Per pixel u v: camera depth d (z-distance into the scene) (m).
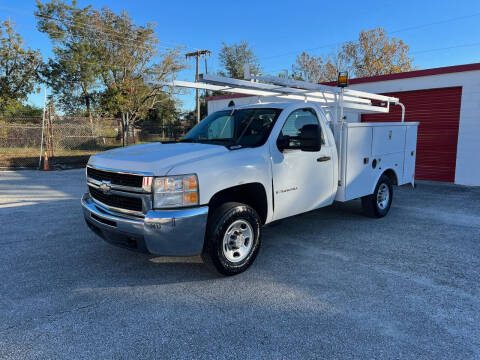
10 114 34.97
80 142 25.84
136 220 3.51
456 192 9.26
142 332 2.88
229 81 5.28
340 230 5.75
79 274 4.02
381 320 3.04
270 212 4.33
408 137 7.11
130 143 27.72
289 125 4.68
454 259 4.46
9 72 35.84
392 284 3.74
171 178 3.43
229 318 3.09
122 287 3.70
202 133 5.05
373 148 5.97
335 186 5.37
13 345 2.70
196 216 3.49
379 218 6.48
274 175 4.32
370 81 12.32
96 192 4.16
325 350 2.64
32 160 18.00
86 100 40.19
